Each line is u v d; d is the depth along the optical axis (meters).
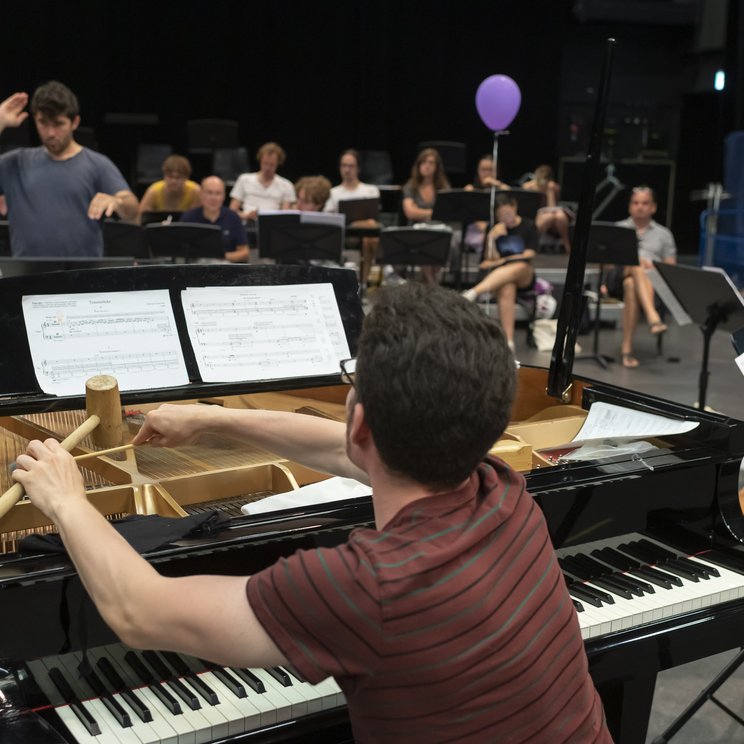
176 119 11.67
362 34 11.95
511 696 1.00
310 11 11.80
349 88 12.15
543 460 1.84
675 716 2.46
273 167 9.00
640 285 7.01
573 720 1.07
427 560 0.97
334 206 8.88
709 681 2.64
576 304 1.98
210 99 11.74
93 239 4.36
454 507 1.02
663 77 12.91
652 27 12.74
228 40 11.65
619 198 13.07
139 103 11.39
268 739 1.26
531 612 1.03
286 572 0.97
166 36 11.42
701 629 1.59
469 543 1.00
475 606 0.98
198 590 1.00
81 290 1.91
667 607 1.57
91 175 4.29
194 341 1.96
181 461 1.93
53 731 1.15
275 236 6.76
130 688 1.31
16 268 3.53
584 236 1.94
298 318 2.08
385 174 11.47
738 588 1.66
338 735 1.31
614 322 8.28
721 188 10.36
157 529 1.33
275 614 0.95
